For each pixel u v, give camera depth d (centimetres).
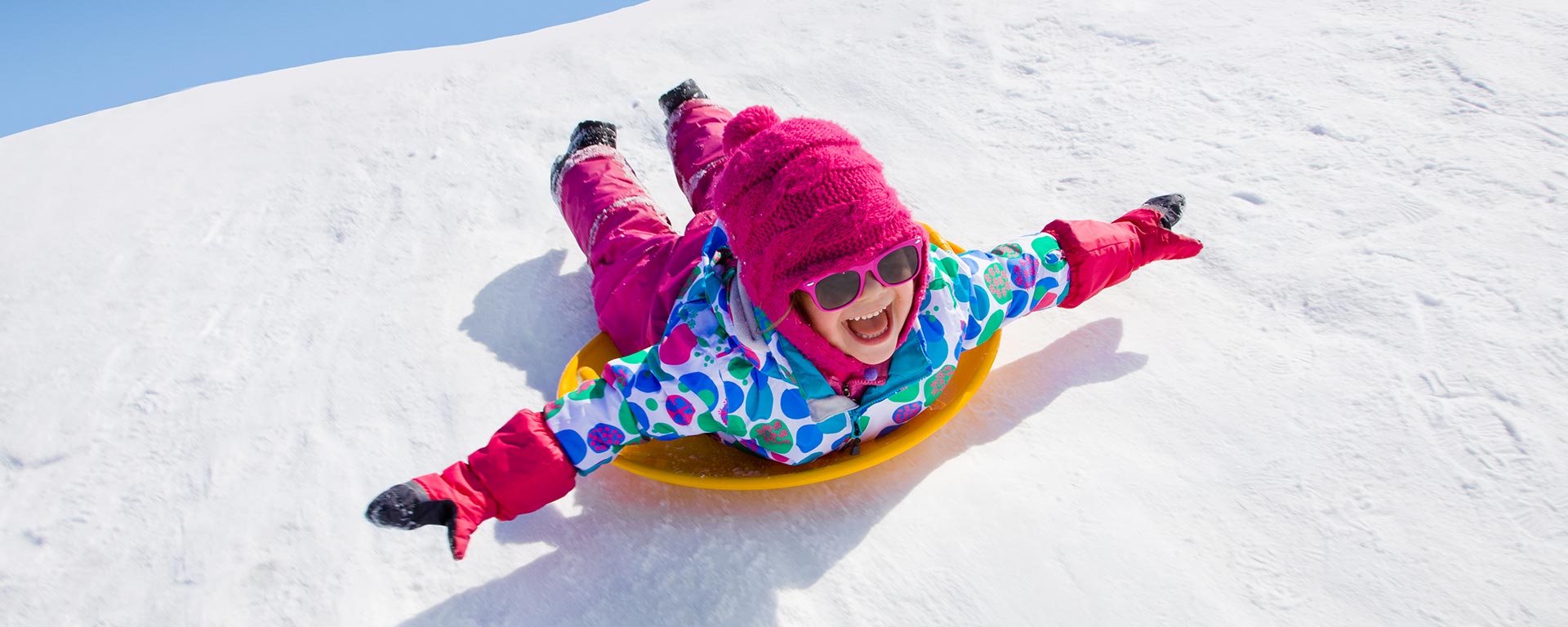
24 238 355
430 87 421
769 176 166
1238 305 232
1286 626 158
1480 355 202
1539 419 186
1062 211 280
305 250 319
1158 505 182
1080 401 210
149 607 194
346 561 197
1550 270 221
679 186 304
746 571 181
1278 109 303
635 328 237
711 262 194
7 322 304
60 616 196
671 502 200
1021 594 169
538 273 290
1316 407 197
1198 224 262
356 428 234
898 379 190
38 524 220
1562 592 157
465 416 233
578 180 273
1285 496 180
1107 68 346
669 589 180
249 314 289
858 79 371
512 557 193
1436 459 182
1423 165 265
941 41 385
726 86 384
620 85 396
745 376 182
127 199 371
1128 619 162
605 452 186
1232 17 361
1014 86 348
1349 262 236
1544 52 304
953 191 298
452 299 283
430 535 200
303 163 375
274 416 243
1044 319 239
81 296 312
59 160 429
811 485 198
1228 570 168
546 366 250
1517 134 270
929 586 173
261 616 188
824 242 159
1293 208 260
